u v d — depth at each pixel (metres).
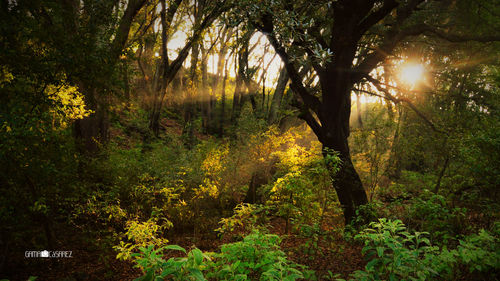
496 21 7.78
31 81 4.16
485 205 4.54
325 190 6.34
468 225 4.32
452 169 7.68
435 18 8.46
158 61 17.20
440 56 10.33
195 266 1.62
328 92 7.16
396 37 7.11
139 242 4.24
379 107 9.84
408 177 11.19
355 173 7.25
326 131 7.34
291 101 7.88
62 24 4.56
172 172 7.65
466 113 8.55
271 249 2.45
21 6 3.88
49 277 4.78
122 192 6.43
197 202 7.41
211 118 23.00
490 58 9.06
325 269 4.75
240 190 10.39
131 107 7.69
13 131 3.51
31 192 4.45
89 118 8.74
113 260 5.59
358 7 6.20
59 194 4.87
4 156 3.65
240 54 13.44
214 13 9.55
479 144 4.69
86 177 5.65
